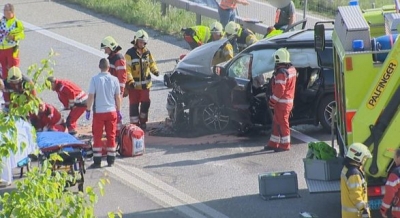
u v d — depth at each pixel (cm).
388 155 2244
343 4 5197
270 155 3069
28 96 1606
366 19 2547
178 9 5078
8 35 3750
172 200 2697
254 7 5291
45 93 3794
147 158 3070
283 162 3000
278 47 3209
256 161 3016
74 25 4934
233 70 3241
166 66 4178
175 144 3219
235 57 3256
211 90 3247
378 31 2536
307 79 3186
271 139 3105
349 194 2211
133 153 3075
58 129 3167
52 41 4622
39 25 4947
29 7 5356
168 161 3038
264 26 4284
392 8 2572
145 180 2866
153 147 3192
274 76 3034
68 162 2659
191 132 3316
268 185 2677
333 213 2556
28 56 4359
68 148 2659
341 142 2544
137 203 2675
